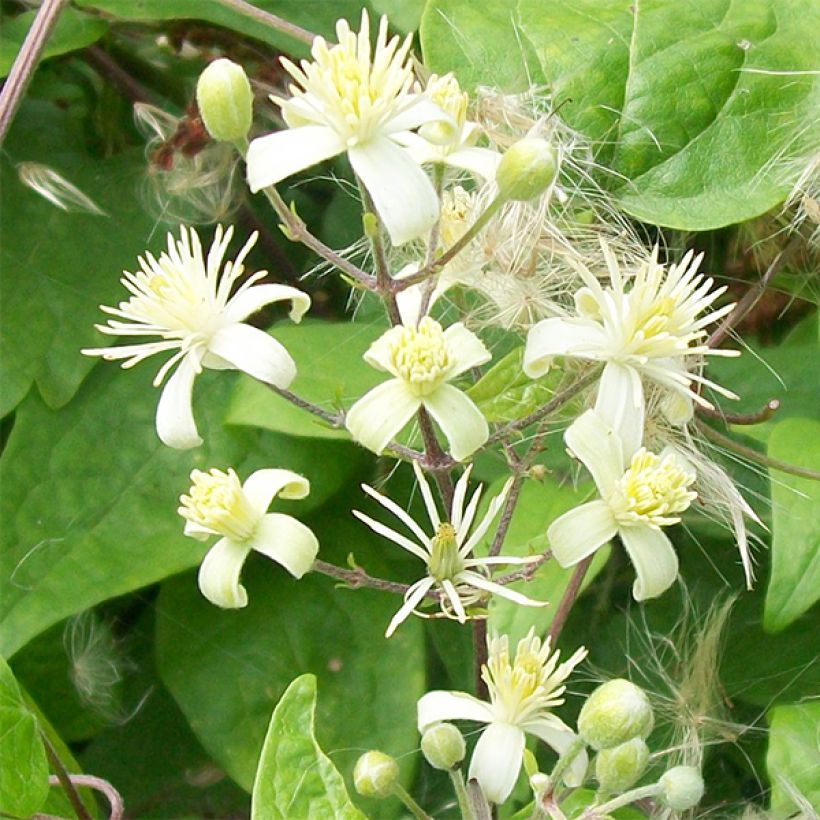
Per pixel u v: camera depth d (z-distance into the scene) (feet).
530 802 0.69
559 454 0.76
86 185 0.86
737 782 0.82
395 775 0.55
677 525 0.83
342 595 0.78
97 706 0.85
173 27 0.86
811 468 0.71
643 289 0.58
